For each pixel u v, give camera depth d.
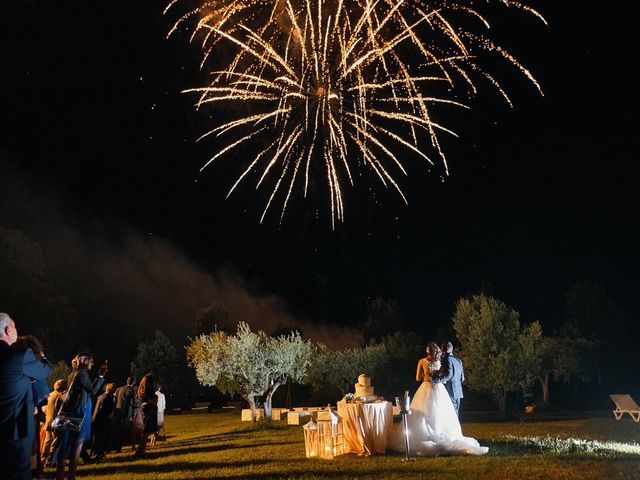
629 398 25.66
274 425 24.22
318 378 40.09
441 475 9.47
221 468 11.48
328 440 12.54
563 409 41.47
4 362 6.07
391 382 40.94
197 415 41.69
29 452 6.14
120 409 16.75
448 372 12.69
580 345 45.25
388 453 12.55
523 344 31.52
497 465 10.27
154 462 13.37
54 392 13.36
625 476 8.87
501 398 30.52
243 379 30.25
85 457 14.13
